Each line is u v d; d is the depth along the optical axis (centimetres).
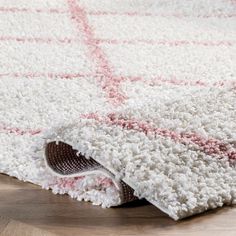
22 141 123
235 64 167
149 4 213
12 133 127
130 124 113
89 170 105
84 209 102
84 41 179
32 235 94
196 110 124
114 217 100
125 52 172
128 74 157
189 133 115
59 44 176
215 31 192
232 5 215
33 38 179
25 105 139
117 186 101
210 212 102
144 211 102
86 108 138
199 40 184
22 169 113
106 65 162
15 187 110
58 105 139
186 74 159
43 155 111
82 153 105
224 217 100
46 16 197
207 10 210
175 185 101
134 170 101
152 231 96
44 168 112
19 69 158
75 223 98
